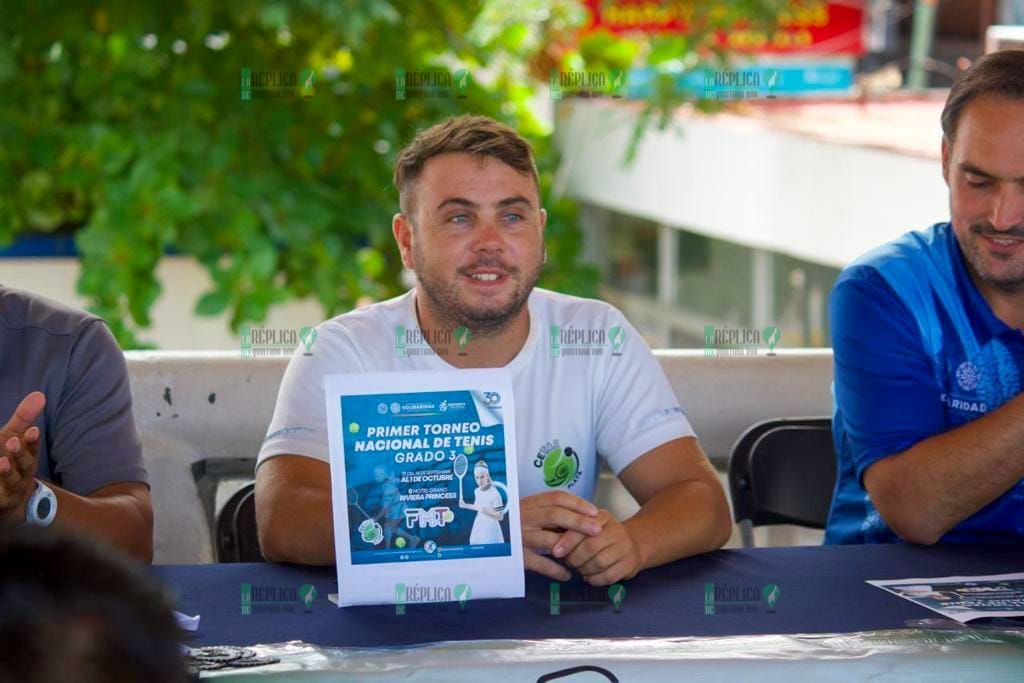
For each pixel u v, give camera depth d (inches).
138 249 158.2
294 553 69.5
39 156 163.0
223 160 160.2
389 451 63.3
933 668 54.8
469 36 174.9
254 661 53.9
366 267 169.8
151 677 23.0
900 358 81.7
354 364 79.4
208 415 103.7
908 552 73.0
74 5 162.6
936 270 83.5
